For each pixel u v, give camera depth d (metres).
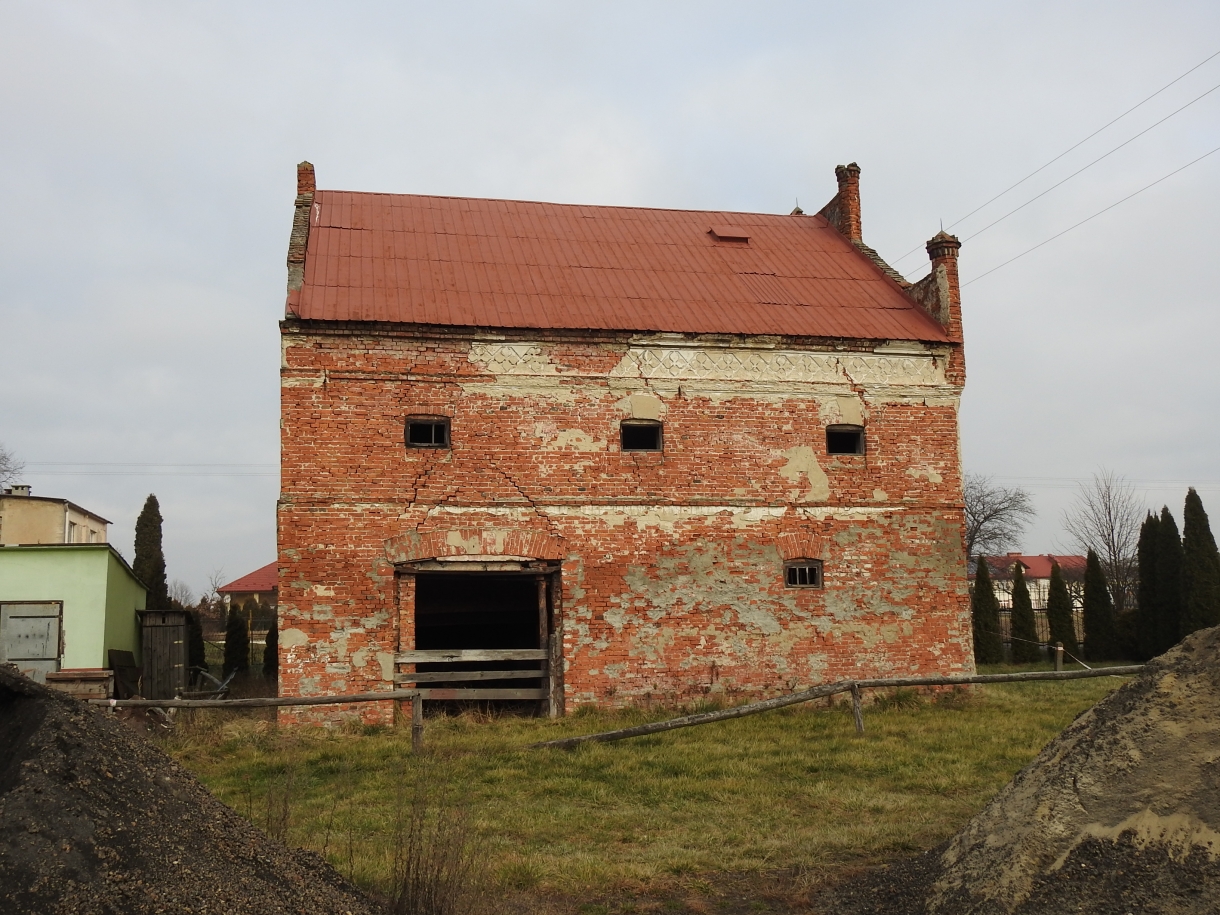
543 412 18.27
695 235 24.23
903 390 20.02
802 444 19.41
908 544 19.64
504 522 17.84
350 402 17.45
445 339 17.95
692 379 19.03
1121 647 35.06
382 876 8.00
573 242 22.58
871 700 18.88
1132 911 6.43
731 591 18.69
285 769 12.42
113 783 6.38
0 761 6.48
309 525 17.03
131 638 23.27
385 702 16.89
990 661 34.44
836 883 8.50
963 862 7.59
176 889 5.85
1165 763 7.18
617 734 14.58
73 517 40.94
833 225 25.91
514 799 11.37
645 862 8.98
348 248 20.20
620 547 18.31
